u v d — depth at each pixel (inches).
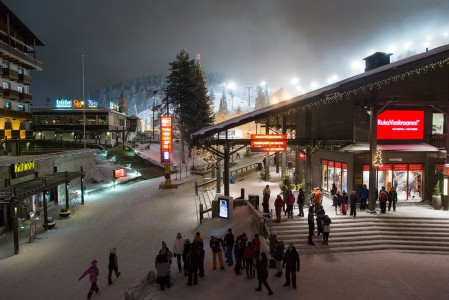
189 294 489.7
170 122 1517.0
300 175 1282.0
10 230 901.8
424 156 919.7
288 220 768.9
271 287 509.4
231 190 1243.8
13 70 1835.6
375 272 569.0
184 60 2305.6
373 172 831.7
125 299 483.2
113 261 568.7
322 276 551.2
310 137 1130.7
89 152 1756.9
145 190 1475.1
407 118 939.3
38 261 681.0
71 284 570.9
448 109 912.9
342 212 803.4
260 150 909.8
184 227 895.1
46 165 1205.7
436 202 860.6
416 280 539.2
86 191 1403.8
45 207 911.0
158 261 504.7
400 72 816.3
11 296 530.0
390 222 770.2
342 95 890.1
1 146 1736.0
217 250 577.3
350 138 920.3
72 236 848.9
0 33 1742.1
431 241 705.6
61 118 2758.4
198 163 2369.6
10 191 811.4
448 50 799.7
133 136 3590.1
